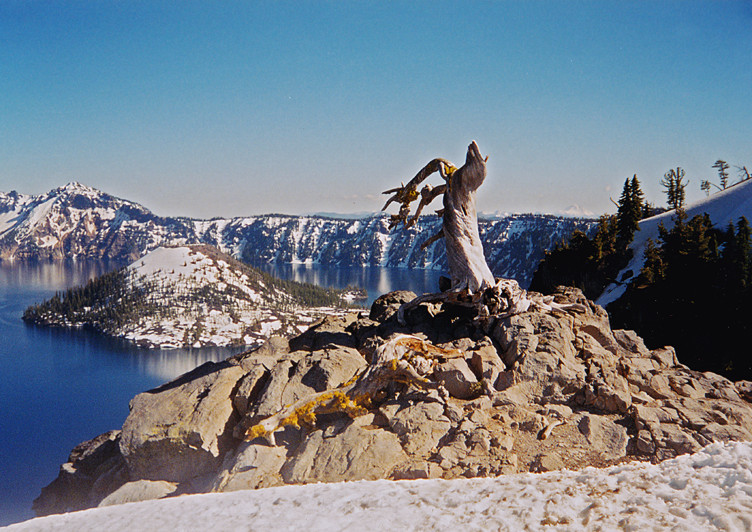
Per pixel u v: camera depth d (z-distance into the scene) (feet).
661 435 59.77
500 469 55.72
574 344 80.79
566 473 41.68
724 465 35.09
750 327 202.08
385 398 70.69
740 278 232.73
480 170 85.51
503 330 81.00
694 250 241.55
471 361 75.92
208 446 70.08
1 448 481.46
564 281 362.33
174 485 69.51
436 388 69.26
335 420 68.90
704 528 28.04
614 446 59.47
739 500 29.81
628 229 395.55
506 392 70.08
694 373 77.10
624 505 33.24
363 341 89.61
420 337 86.74
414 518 39.17
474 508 38.45
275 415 67.41
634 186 401.70
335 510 44.24
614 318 260.83
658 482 35.29
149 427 72.18
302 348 89.30
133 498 67.51
